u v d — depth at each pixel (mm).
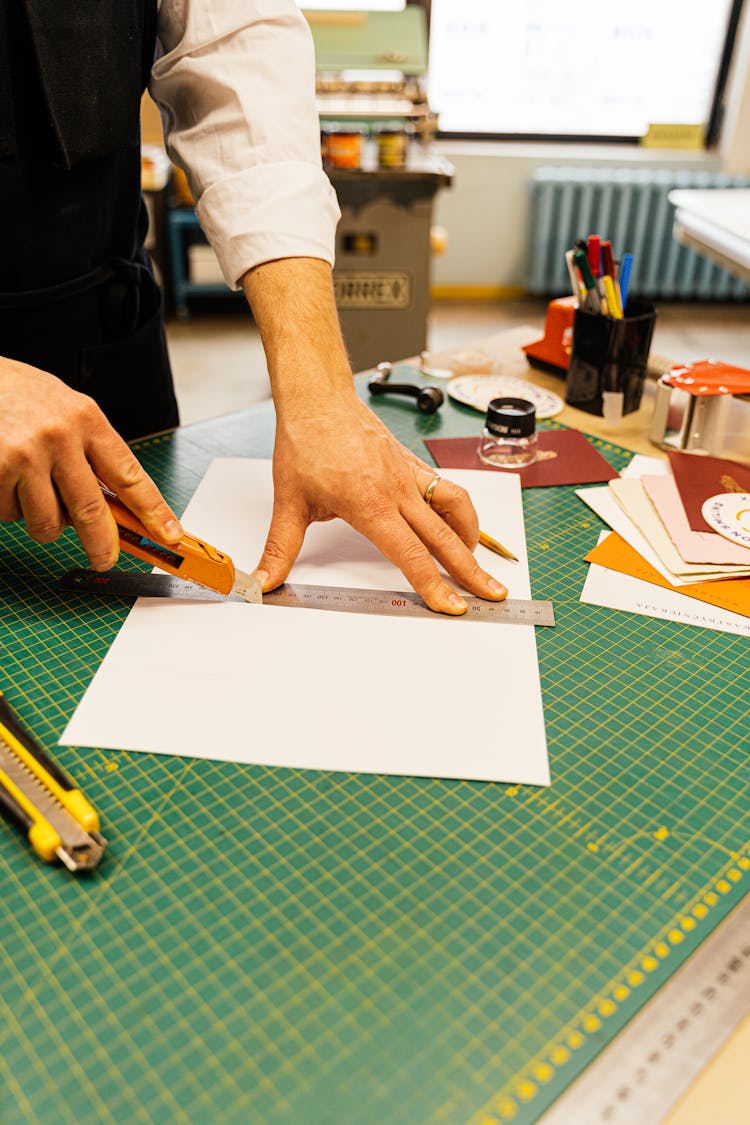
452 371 1216
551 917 481
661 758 590
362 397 1140
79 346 987
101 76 840
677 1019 438
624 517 870
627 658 683
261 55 849
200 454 973
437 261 4371
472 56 4074
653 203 4105
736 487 893
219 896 486
